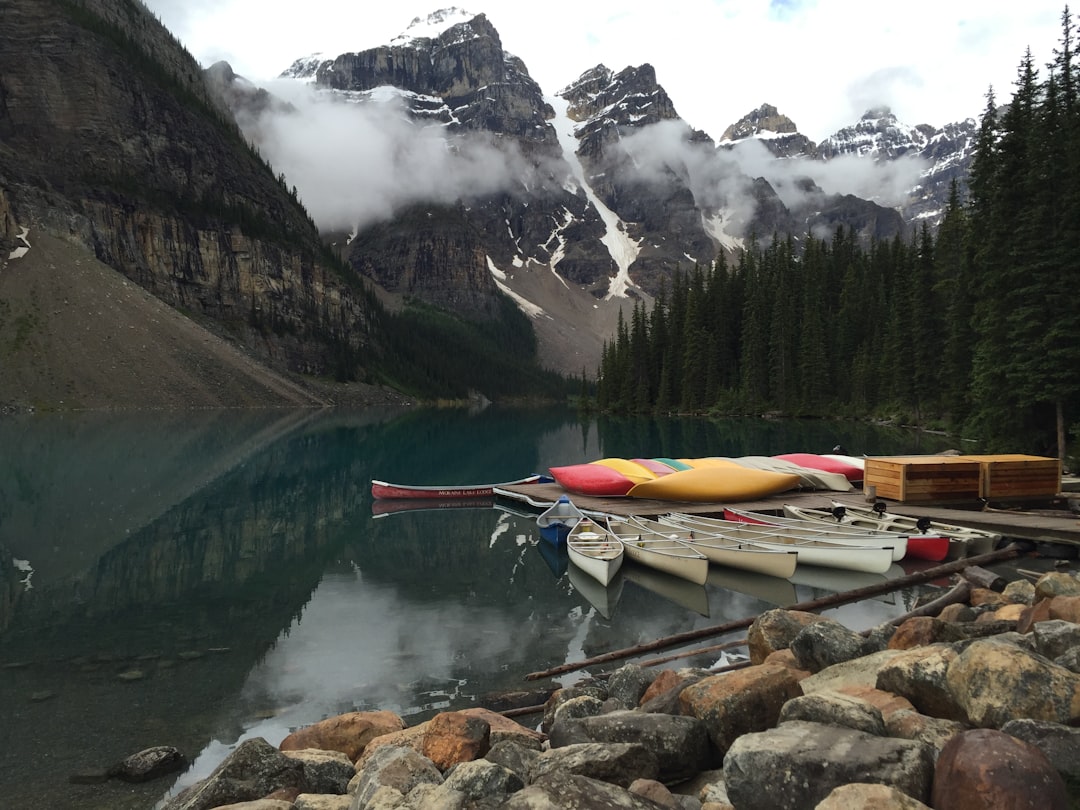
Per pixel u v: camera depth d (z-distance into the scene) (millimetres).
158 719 11023
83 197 169250
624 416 125688
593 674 12812
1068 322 33281
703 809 5805
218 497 34438
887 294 105438
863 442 60219
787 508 26516
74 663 13430
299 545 24375
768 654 10703
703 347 117688
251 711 11336
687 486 28516
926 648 7562
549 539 24156
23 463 45500
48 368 112938
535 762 7102
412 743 8188
